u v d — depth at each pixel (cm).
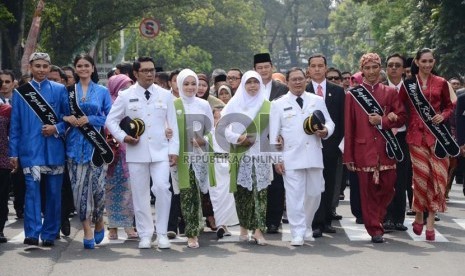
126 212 1141
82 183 1057
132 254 1027
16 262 981
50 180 1063
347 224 1260
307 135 1083
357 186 1251
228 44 6794
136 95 1061
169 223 1147
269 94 1218
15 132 1057
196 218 1074
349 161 1101
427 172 1098
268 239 1134
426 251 1034
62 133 1052
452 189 1736
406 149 1189
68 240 1131
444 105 1102
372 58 1095
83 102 1051
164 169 1060
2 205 1125
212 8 5697
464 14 2964
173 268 939
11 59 2848
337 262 967
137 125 1046
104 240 1136
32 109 1045
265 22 9888
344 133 1116
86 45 3681
